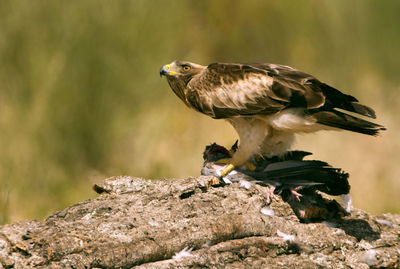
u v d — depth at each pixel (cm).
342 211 739
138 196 691
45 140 1338
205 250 595
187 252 589
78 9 1408
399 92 1752
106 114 1412
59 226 600
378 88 1742
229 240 617
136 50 1455
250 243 615
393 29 1806
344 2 1784
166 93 1516
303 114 698
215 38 1678
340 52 1758
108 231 593
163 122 1453
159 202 673
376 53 1786
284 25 1730
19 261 538
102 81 1409
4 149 1290
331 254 648
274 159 753
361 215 746
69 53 1394
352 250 660
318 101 682
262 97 715
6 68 1362
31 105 1355
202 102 763
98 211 660
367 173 1444
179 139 1473
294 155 755
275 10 1722
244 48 1714
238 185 706
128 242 576
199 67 835
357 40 1780
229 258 595
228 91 743
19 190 1252
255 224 634
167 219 630
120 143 1414
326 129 702
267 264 603
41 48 1380
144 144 1421
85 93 1396
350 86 1734
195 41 1631
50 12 1387
